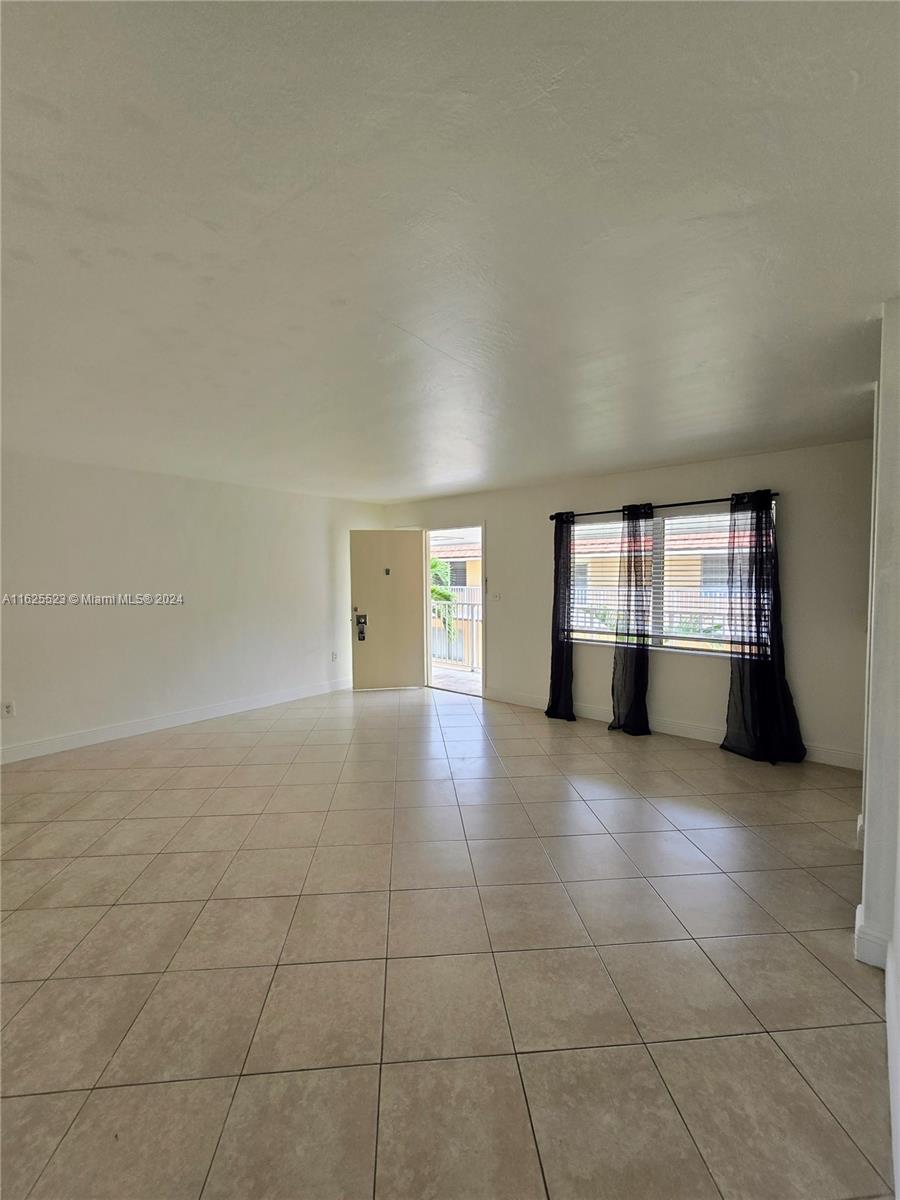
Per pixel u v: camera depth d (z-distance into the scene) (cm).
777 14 76
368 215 121
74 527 402
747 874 234
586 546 489
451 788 333
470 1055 145
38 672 387
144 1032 152
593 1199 112
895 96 89
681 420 294
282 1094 134
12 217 120
